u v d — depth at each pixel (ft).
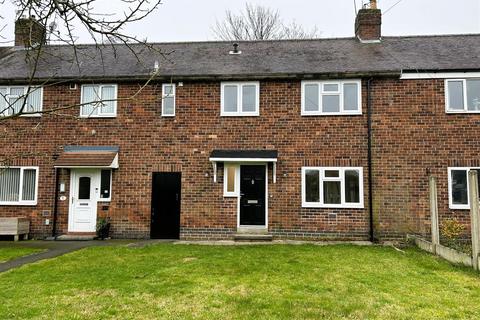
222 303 20.35
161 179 46.24
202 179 45.52
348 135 44.68
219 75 45.50
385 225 43.09
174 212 45.78
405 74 44.50
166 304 20.18
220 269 27.94
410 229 42.80
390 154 44.01
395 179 43.65
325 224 43.93
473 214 28.86
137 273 26.76
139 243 41.22
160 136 46.37
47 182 46.47
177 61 50.98
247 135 45.73
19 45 58.54
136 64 50.39
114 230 45.52
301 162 44.86
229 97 46.47
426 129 43.96
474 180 29.04
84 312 18.90
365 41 54.80
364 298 21.33
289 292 22.34
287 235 44.09
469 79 43.93
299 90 45.75
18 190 46.65
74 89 47.47
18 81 46.65
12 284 23.98
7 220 43.98
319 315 18.62
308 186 44.70
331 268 28.48
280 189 44.68
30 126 47.29
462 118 43.68
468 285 24.22
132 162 46.26
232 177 45.85
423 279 25.66
